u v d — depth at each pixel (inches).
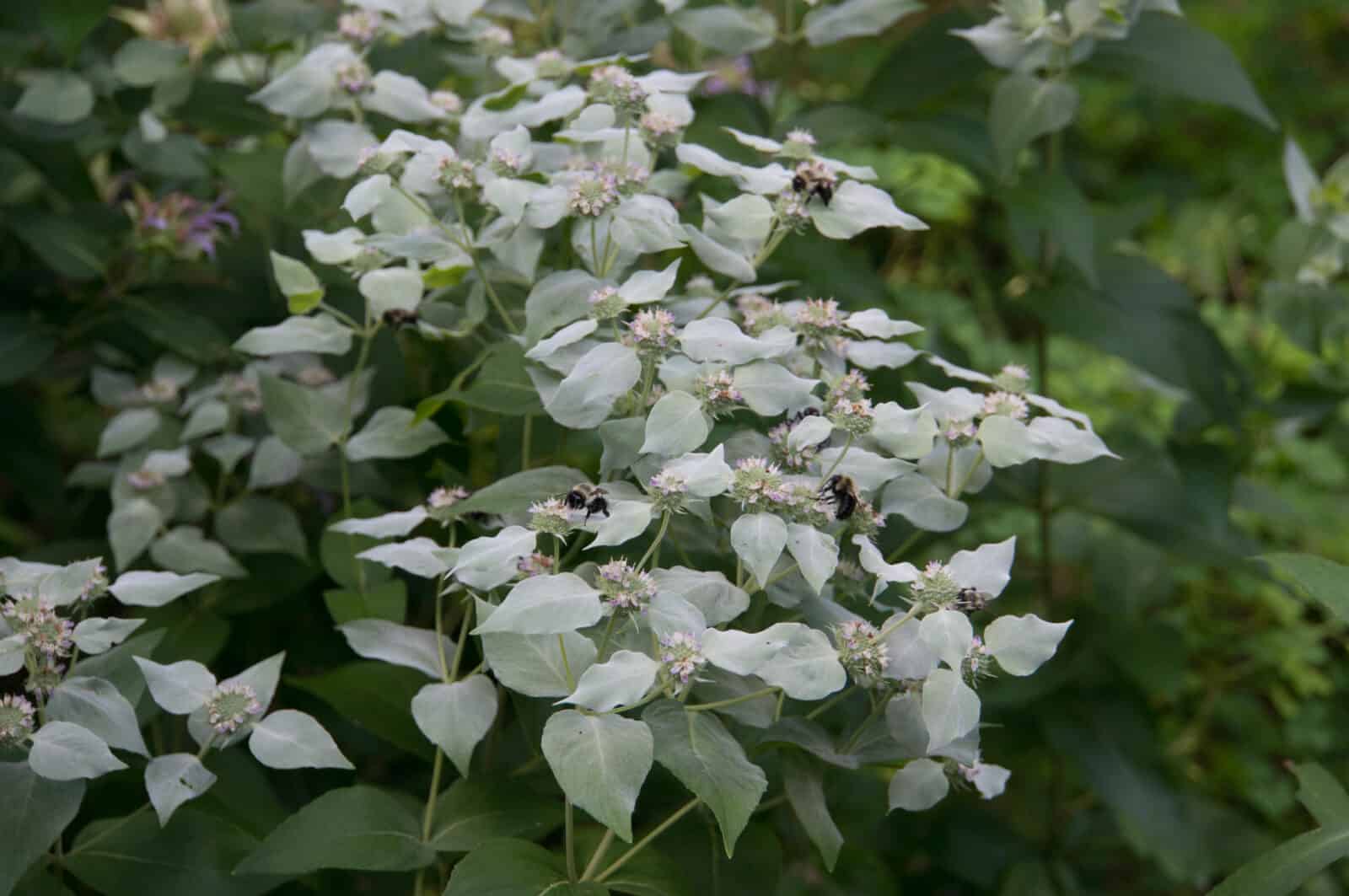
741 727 49.4
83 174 61.6
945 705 46.8
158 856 50.1
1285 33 132.6
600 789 46.0
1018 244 61.4
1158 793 62.9
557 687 48.1
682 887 49.5
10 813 47.7
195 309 60.0
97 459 62.8
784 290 57.8
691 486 47.3
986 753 64.4
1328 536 80.7
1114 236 64.1
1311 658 74.2
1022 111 55.8
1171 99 114.6
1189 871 62.7
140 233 60.1
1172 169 113.1
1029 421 51.6
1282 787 73.9
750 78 63.4
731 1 60.0
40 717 49.1
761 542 47.2
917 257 97.5
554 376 50.4
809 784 49.4
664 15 59.9
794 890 58.5
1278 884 48.8
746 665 46.7
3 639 48.5
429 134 57.1
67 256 59.7
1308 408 62.7
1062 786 66.7
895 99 59.7
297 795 56.3
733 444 49.7
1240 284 102.6
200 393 58.6
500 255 51.9
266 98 54.7
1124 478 62.0
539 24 59.7
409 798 51.6
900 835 65.2
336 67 54.8
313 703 57.3
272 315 60.4
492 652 48.3
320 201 58.0
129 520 56.1
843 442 50.6
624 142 52.2
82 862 49.9
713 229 51.6
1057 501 62.4
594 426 48.9
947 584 47.6
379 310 53.5
